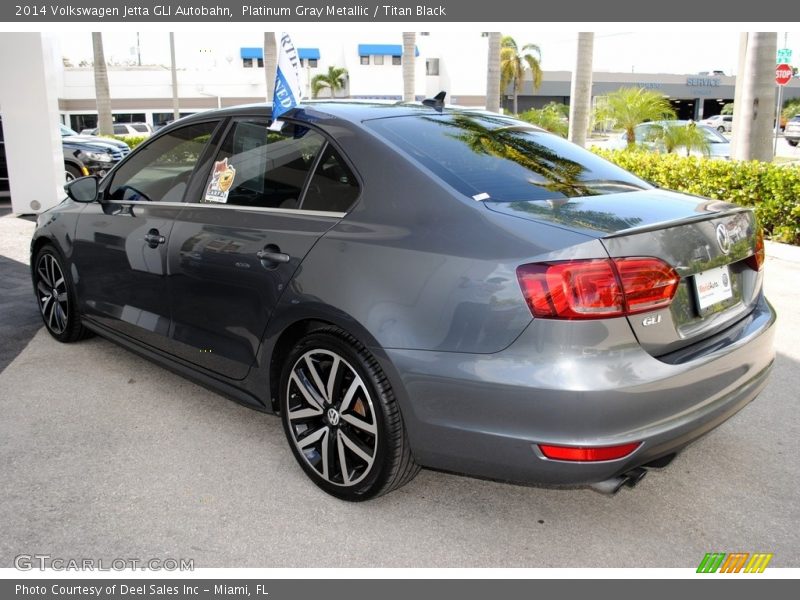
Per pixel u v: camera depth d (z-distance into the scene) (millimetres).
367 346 2629
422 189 2691
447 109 3557
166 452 3342
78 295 4449
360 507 2906
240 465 3232
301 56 51281
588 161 3326
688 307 2545
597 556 2607
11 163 10789
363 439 2822
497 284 2361
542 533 2750
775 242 8398
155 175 3914
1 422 3639
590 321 2258
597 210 2568
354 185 2887
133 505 2895
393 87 51406
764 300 3119
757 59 9781
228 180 3451
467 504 2945
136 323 3914
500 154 3055
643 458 2365
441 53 52625
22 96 10578
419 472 3004
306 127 3180
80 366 4441
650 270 2334
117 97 46500
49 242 4672
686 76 64562
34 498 2930
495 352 2367
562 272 2262
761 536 2721
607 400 2246
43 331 5145
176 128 3898
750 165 8797
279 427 3631
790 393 4059
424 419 2535
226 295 3266
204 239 3385
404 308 2541
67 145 12961
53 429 3564
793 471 3193
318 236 2877
